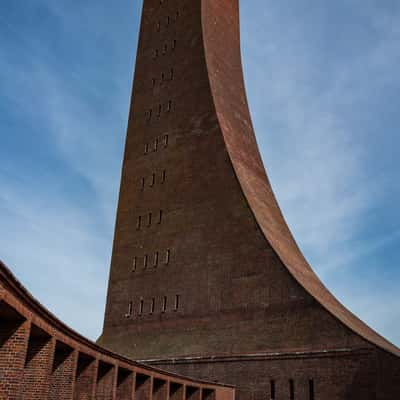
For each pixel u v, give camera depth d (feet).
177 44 141.28
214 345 103.30
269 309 99.60
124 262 127.65
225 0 151.94
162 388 79.20
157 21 150.20
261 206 116.06
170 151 129.08
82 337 52.13
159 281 118.11
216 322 105.40
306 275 107.55
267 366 94.17
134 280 123.54
